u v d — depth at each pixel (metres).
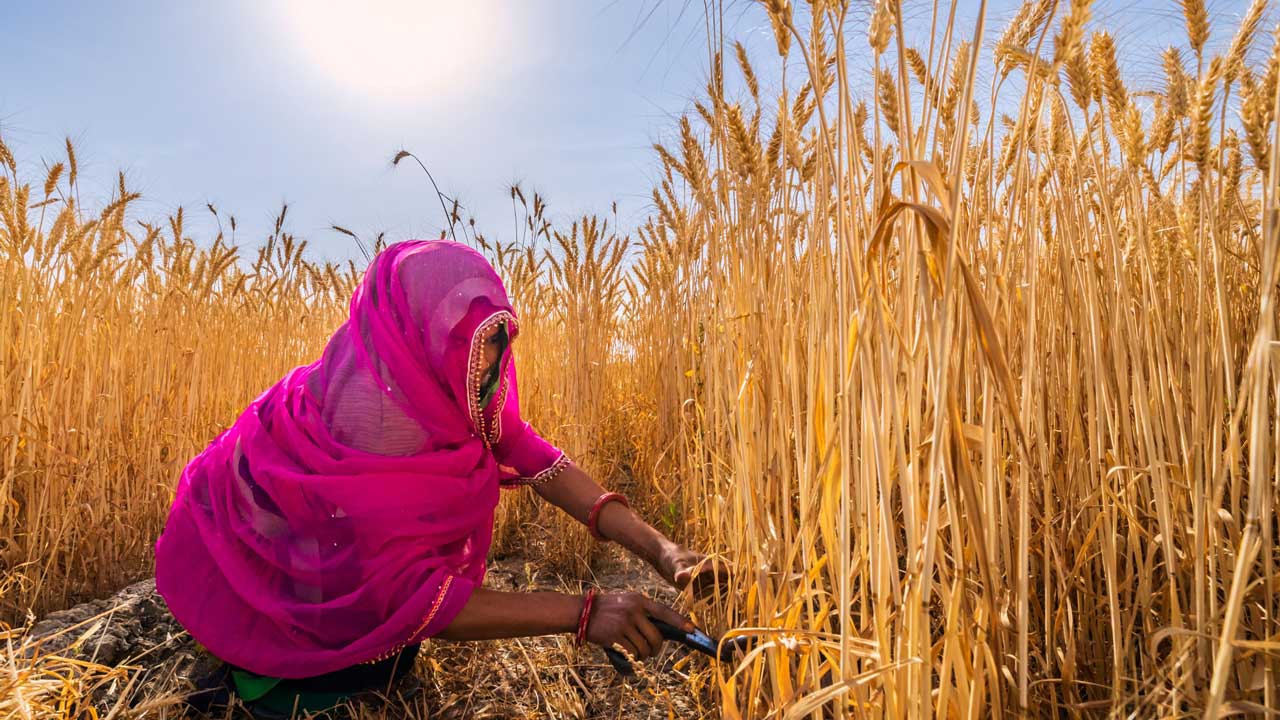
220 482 1.74
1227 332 1.03
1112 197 1.58
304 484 1.60
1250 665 1.12
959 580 1.04
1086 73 1.17
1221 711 0.77
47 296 2.92
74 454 2.92
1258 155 0.96
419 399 1.66
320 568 1.61
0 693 1.48
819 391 1.35
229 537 1.69
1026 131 1.01
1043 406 1.41
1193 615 1.12
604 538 2.02
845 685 1.04
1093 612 1.48
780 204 1.65
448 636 1.62
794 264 1.64
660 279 3.41
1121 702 1.15
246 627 1.68
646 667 2.02
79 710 1.56
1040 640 1.51
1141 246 1.26
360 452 1.64
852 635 1.25
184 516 1.77
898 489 1.41
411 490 1.63
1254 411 0.73
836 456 1.24
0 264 2.89
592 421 3.28
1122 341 1.37
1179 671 1.13
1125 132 1.22
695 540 2.21
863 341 1.00
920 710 1.08
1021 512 1.02
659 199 2.64
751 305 1.65
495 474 1.91
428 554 1.68
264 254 4.37
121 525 2.85
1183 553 1.27
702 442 2.15
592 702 1.89
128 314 3.50
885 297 1.19
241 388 4.02
